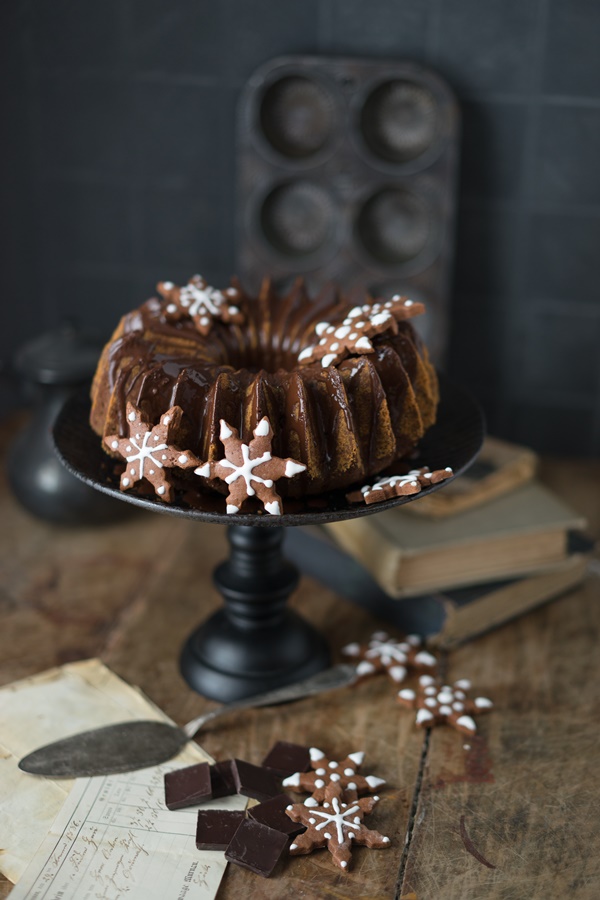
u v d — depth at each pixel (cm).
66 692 110
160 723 107
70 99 146
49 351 128
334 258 145
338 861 97
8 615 121
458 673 115
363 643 119
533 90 139
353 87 139
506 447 129
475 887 96
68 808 99
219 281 153
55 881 94
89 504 130
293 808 99
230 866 97
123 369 102
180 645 118
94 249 154
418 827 100
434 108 140
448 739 108
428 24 138
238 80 143
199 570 128
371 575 119
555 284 147
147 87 145
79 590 124
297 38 141
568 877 97
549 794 103
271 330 110
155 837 98
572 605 124
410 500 98
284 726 109
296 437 98
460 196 144
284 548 129
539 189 143
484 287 148
